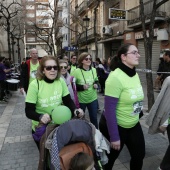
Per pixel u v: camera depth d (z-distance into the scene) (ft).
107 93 8.56
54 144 7.19
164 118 9.73
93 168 6.66
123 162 12.33
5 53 125.80
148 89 22.27
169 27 39.27
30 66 17.87
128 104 8.66
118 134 8.60
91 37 76.33
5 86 33.30
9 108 26.84
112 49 65.26
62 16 142.10
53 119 8.02
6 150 14.30
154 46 44.29
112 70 9.13
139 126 9.43
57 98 9.05
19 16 87.56
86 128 7.45
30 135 16.99
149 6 43.37
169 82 9.43
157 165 11.84
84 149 7.02
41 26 119.34
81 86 15.12
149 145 14.35
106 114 8.60
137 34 49.19
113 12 46.75
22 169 11.89
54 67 8.86
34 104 8.79
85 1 88.94
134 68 8.97
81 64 15.74
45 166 7.77
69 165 6.52
